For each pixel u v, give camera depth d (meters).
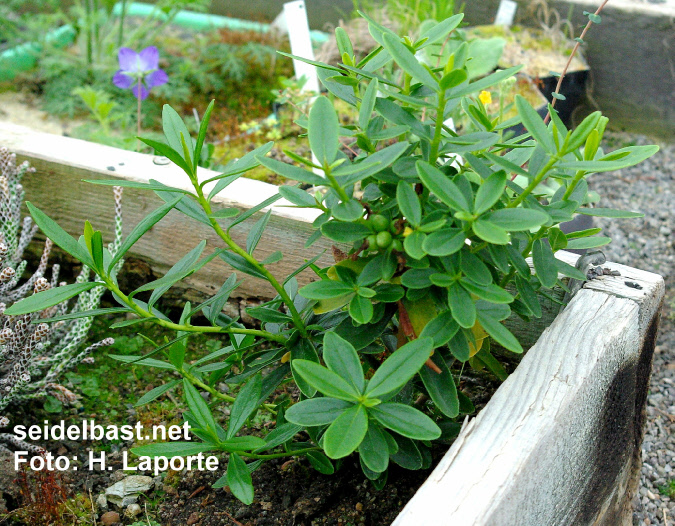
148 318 0.48
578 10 1.18
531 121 0.43
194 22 1.48
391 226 0.45
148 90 0.98
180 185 0.69
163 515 0.59
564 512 0.48
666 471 0.69
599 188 1.10
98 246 0.44
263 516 0.58
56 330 0.68
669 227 1.00
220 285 0.73
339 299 0.48
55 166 0.73
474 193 0.49
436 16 1.03
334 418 0.42
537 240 0.49
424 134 0.46
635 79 1.18
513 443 0.43
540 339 0.50
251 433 0.66
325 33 1.39
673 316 0.85
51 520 0.58
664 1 1.16
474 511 0.39
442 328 0.45
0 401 0.64
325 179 0.42
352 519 0.57
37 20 1.30
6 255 0.63
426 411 0.60
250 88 1.23
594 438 0.49
